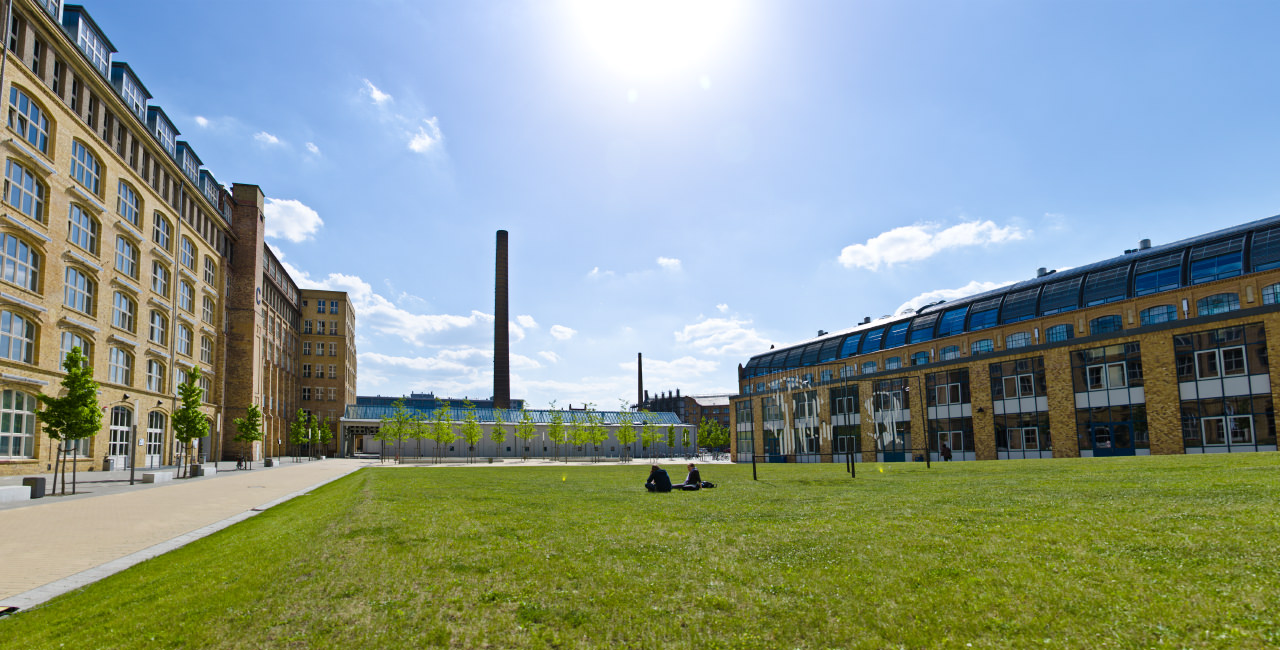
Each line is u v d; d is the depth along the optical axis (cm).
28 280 3384
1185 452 3691
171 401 5000
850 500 1584
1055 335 4541
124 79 4594
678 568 869
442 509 1614
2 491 2202
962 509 1273
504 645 632
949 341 5300
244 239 6712
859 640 598
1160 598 626
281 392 8612
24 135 3359
